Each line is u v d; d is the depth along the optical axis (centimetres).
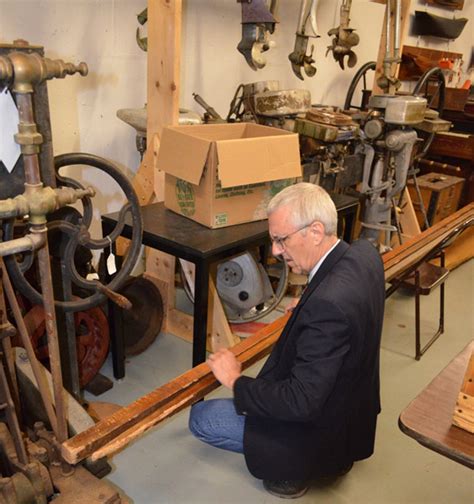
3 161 117
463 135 420
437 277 263
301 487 167
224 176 184
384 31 318
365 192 294
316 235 128
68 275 156
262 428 149
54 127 227
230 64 303
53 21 212
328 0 353
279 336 151
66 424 146
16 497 125
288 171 204
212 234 196
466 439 99
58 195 125
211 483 174
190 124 225
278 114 249
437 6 485
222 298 254
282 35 330
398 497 174
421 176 393
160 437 193
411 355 258
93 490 140
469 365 101
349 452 161
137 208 162
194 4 269
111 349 222
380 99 274
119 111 234
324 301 120
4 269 130
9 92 111
